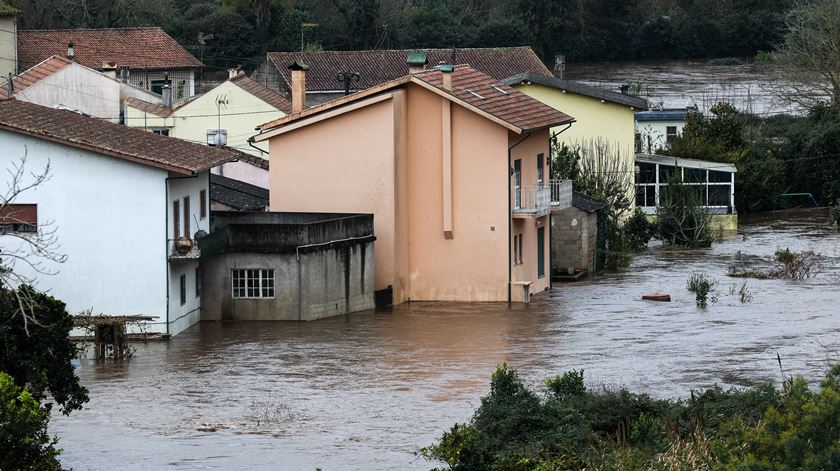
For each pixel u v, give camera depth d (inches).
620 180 3319.4
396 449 1439.5
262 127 2468.0
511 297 2458.2
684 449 1305.4
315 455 1419.8
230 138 3442.4
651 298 2471.7
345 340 2096.5
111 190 2079.2
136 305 2091.5
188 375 1845.5
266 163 3026.6
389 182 2417.6
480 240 2461.9
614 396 1483.8
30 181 2073.1
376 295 2406.5
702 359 1903.3
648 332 2135.8
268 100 3452.3
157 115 3420.3
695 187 3521.2
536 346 2027.6
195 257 2100.1
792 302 2417.6
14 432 1172.5
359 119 2423.7
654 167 3597.4
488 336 2121.1
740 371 1812.3
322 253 2284.7
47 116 2194.9
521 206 2495.1
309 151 2453.2
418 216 2481.5
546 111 2596.0
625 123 3528.5
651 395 1643.7
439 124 2455.7
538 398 1480.1
